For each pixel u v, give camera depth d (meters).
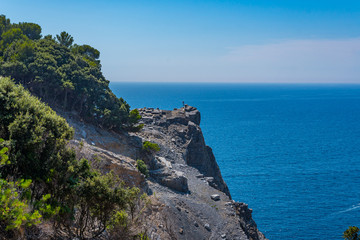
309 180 130.12
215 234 49.62
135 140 70.25
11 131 25.41
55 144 27.17
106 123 68.38
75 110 68.88
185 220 48.09
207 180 74.44
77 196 26.50
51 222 25.00
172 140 85.56
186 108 103.75
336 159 168.38
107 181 27.27
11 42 79.06
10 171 25.19
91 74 72.62
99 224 29.69
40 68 65.62
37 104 29.34
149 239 34.09
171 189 59.28
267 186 120.12
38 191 25.91
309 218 94.31
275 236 83.06
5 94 28.08
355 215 97.69
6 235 19.78
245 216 61.91
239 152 175.50
